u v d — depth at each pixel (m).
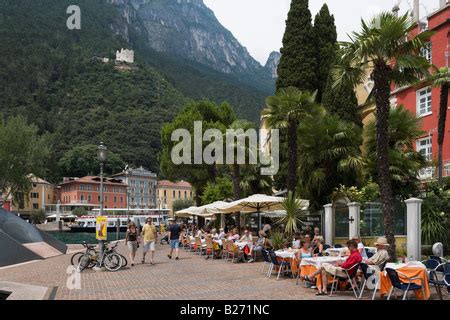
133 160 144.62
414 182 20.44
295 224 18.92
